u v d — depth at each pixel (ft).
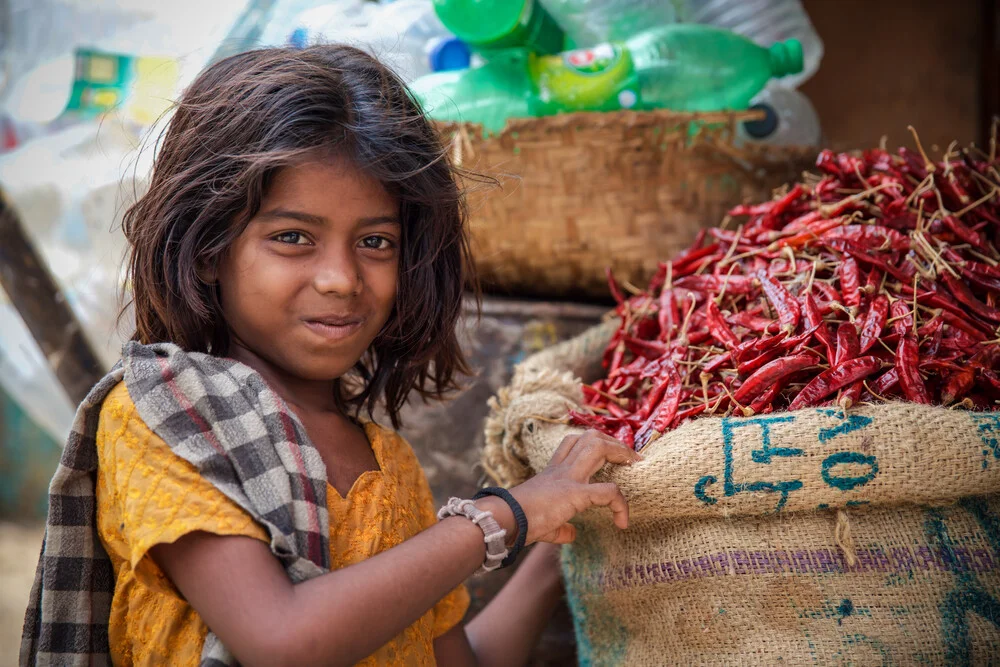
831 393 5.08
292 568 4.00
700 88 7.84
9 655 11.46
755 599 4.89
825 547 4.90
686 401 5.47
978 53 12.01
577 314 7.82
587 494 4.69
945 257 5.75
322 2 8.00
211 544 3.94
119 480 4.11
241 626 3.81
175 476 4.03
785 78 9.68
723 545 4.94
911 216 6.09
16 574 13.76
